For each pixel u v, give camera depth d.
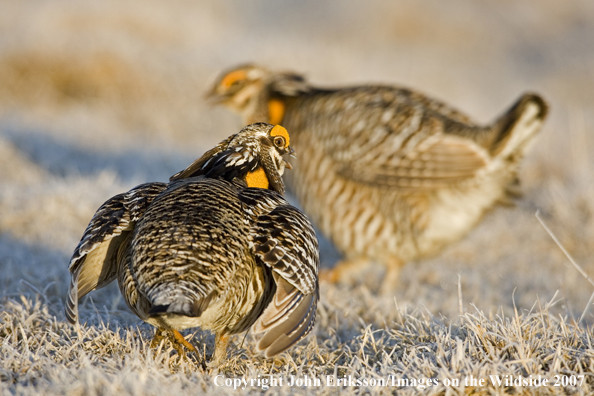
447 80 26.92
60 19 26.86
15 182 13.05
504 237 13.08
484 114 23.08
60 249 9.65
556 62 34.06
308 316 5.86
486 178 9.80
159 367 5.85
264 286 5.93
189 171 6.71
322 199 10.56
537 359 5.97
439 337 6.41
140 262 5.27
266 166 6.94
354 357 6.48
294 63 24.19
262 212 5.88
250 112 11.93
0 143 14.82
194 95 21.94
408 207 10.06
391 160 9.90
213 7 34.78
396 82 24.75
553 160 16.64
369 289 10.66
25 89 21.25
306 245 5.81
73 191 11.68
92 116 20.14
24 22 26.58
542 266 11.88
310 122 10.70
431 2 38.09
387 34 34.81
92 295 8.03
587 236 12.68
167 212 5.47
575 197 13.91
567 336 6.34
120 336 6.58
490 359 6.04
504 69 32.53
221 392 5.42
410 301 9.43
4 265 8.69
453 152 9.73
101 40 23.48
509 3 42.56
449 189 9.97
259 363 6.55
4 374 5.55
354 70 24.84
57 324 6.77
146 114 20.91
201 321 5.55
